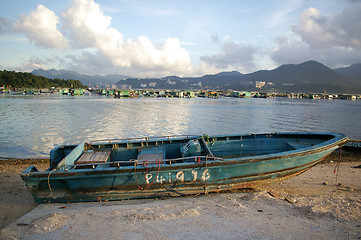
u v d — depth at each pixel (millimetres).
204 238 5301
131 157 10688
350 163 14422
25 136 23125
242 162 8109
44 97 103938
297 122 35031
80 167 8945
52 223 5996
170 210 6953
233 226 5879
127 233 5555
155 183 7945
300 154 8641
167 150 10938
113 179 7742
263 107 66188
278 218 6422
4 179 10938
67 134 24312
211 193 8680
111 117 38344
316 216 6496
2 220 6996
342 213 6582
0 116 37312
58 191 7699
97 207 7426
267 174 8617
